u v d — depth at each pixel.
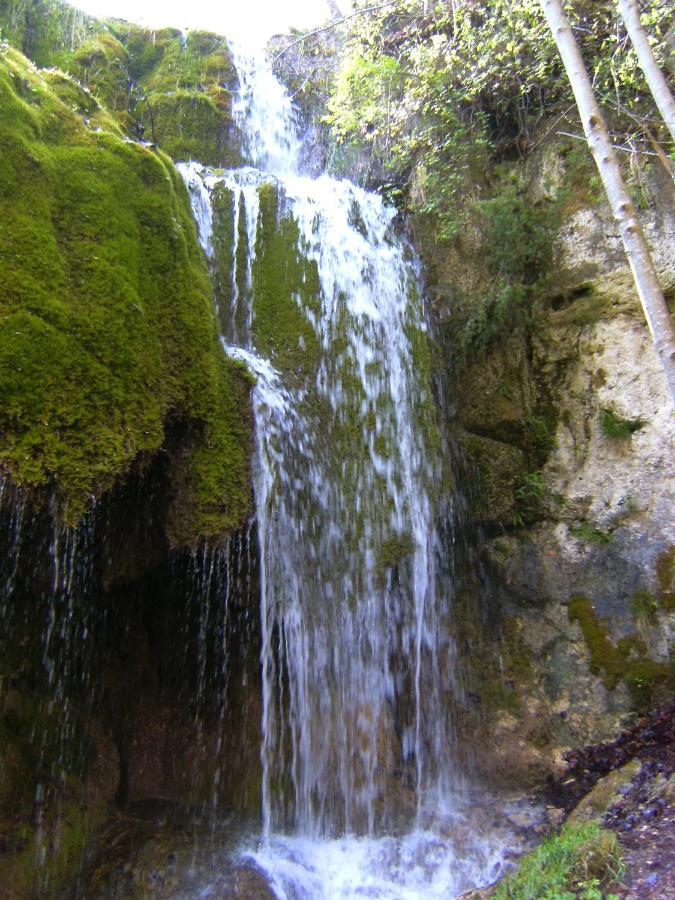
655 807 3.75
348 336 5.11
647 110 5.63
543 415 5.73
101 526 3.77
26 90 3.83
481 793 4.93
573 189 5.82
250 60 8.27
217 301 4.75
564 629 5.18
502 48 6.30
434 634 5.31
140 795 4.64
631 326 5.38
